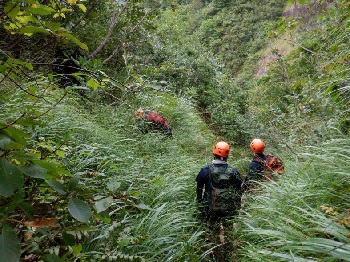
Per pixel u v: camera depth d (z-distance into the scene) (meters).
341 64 3.73
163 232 3.07
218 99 12.80
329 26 4.16
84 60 1.83
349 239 1.96
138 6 8.13
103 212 1.43
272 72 8.98
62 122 4.20
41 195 1.70
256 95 12.17
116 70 8.45
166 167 4.96
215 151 4.14
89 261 1.95
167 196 3.89
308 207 2.62
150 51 12.00
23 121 1.09
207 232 3.79
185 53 14.66
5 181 0.94
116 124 5.88
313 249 1.88
